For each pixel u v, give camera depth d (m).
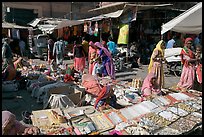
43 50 17.12
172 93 6.33
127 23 11.41
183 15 7.46
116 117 4.76
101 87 6.36
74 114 4.97
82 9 26.97
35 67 11.23
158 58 7.08
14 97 7.29
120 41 11.70
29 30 18.58
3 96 7.31
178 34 14.43
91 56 8.91
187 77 7.11
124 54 13.55
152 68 7.14
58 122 4.57
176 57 11.00
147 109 5.00
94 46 8.88
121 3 15.34
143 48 15.34
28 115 5.07
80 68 10.45
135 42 15.45
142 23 16.08
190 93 6.35
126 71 11.80
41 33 19.64
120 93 6.52
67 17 25.94
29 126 4.35
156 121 4.50
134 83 7.49
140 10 13.59
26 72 9.95
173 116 4.73
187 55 7.10
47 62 15.16
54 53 13.24
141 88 6.86
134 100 6.10
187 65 7.12
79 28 17.19
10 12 23.69
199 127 4.44
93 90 6.25
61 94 6.30
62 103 5.88
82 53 10.41
